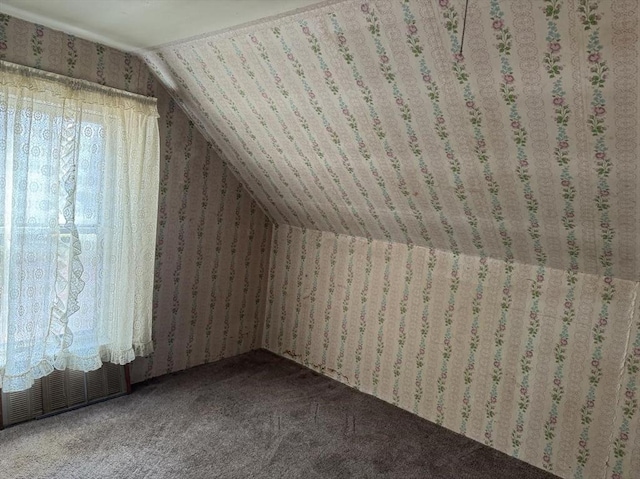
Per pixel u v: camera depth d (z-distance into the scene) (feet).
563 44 5.01
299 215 12.10
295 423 9.54
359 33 6.12
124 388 10.04
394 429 9.68
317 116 8.16
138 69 9.50
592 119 5.60
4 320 7.97
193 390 10.59
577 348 8.30
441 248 9.97
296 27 6.56
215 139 10.93
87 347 9.04
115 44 8.75
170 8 6.62
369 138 7.96
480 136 6.68
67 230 8.41
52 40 8.16
